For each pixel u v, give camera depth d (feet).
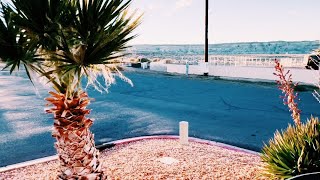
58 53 9.60
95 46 9.05
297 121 12.98
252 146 22.80
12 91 52.65
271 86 59.31
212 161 17.29
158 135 25.50
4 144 23.35
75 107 10.77
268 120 31.55
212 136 25.64
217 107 39.11
